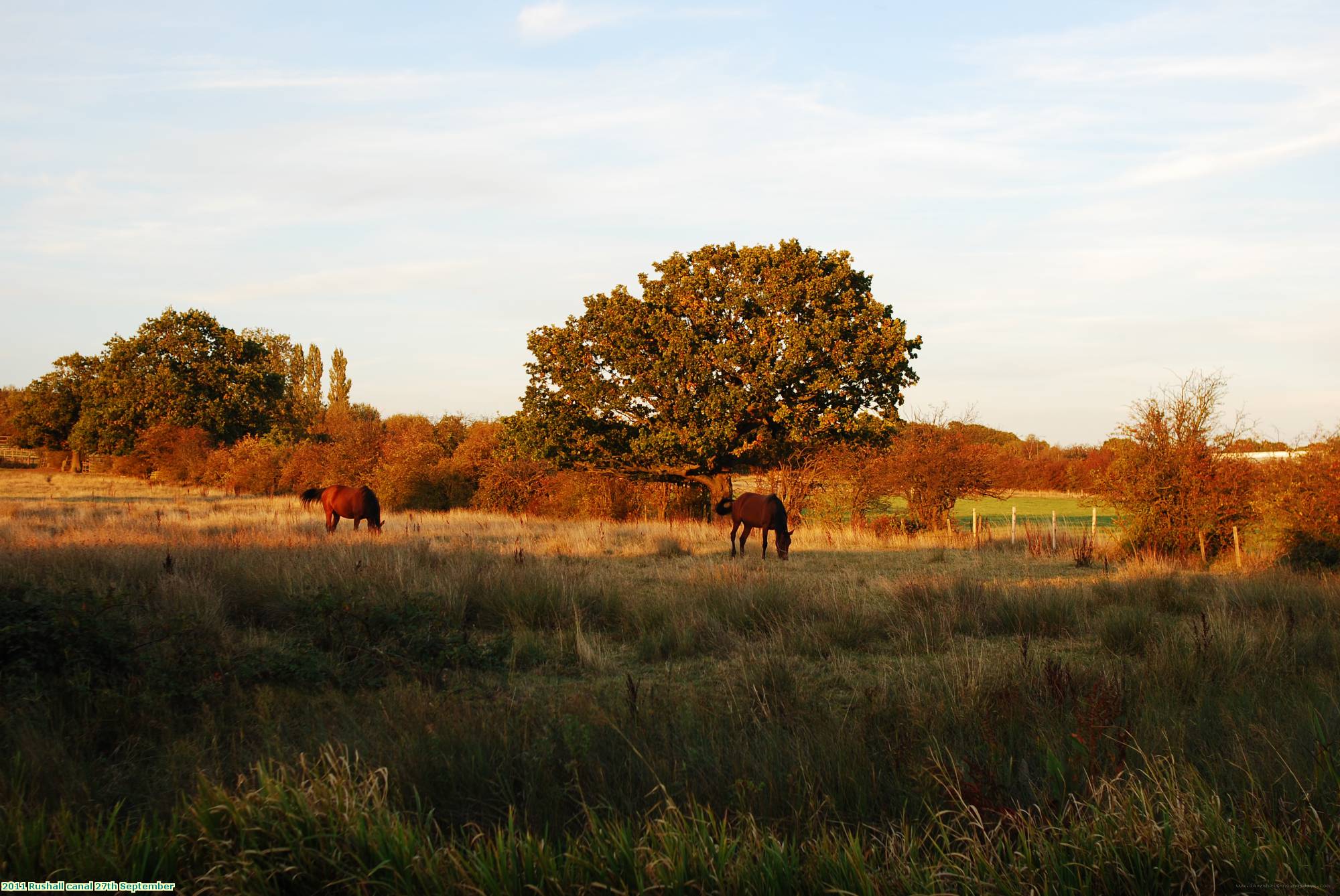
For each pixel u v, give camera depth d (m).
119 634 6.33
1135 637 8.28
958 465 25.06
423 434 40.78
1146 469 17.91
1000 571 15.76
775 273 26.59
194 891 3.17
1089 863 3.33
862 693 6.41
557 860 3.37
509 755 4.50
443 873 3.23
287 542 15.45
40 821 3.41
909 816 3.99
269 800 3.52
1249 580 12.59
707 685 7.02
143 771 4.53
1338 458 15.48
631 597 10.62
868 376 27.23
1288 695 5.85
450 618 9.00
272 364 77.44
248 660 6.64
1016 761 4.55
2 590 6.71
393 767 4.29
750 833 3.49
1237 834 3.47
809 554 18.75
